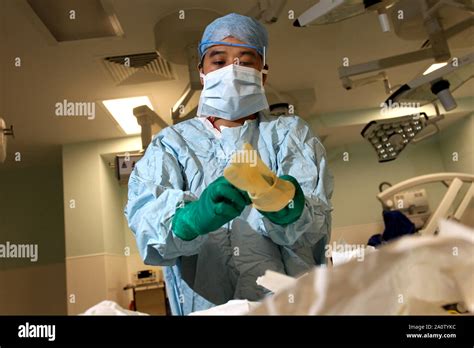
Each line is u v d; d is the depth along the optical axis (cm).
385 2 153
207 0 240
